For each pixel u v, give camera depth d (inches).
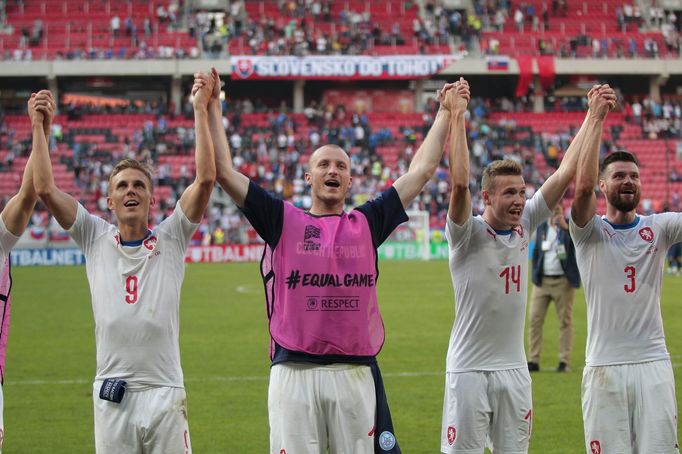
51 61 3693.4
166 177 3405.5
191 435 749.9
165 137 3624.5
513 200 535.8
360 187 3459.6
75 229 500.7
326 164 485.7
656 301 543.2
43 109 494.3
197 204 491.8
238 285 2158.0
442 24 4018.2
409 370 1045.8
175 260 494.6
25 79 3858.3
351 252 473.4
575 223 546.3
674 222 548.4
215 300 1839.3
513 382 536.4
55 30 3922.2
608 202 553.9
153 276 486.6
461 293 542.3
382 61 3688.5
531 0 4165.8
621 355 535.5
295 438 459.8
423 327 1422.2
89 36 3902.6
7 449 709.3
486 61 3769.7
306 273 469.4
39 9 4010.8
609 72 3848.4
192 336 1336.1
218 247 3051.2
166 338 484.1
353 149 3641.7
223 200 3280.0
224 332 1379.2
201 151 480.7
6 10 4003.4
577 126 3796.8
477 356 537.0
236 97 4018.2
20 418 814.5
